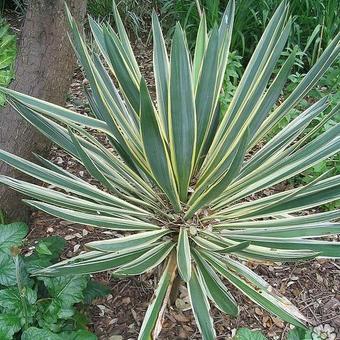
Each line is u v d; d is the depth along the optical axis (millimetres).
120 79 1757
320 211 2680
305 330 1843
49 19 2270
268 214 1765
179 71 1517
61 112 1816
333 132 1778
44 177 1763
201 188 1681
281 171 1796
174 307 2166
